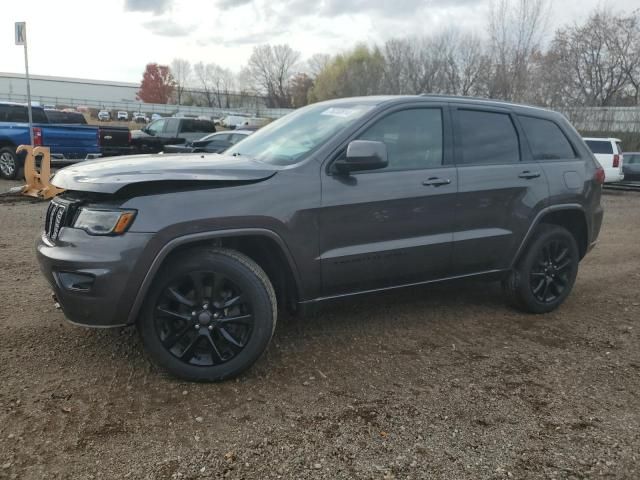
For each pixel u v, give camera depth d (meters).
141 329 3.35
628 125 28.91
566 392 3.50
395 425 3.07
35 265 5.96
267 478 2.60
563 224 5.25
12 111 15.34
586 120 29.30
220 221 3.32
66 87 96.88
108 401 3.21
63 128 14.36
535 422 3.14
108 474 2.59
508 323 4.70
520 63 27.86
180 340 3.43
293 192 3.56
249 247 3.74
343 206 3.72
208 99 109.25
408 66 39.94
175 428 2.97
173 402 3.23
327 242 3.71
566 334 4.49
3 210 9.33
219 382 3.48
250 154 4.17
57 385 3.36
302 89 99.88
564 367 3.86
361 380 3.58
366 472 2.66
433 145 4.24
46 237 3.54
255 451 2.80
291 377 3.59
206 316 3.41
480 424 3.10
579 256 5.32
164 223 3.20
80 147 14.82
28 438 2.82
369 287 4.00
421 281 4.25
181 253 3.38
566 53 34.06
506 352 4.09
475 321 4.71
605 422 3.16
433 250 4.15
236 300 3.46
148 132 18.89
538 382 3.62
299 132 4.17
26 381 3.39
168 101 107.25
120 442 2.83
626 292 5.71
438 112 4.32
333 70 68.50
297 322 4.57
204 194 3.32
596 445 2.93
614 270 6.68
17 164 14.02
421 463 2.74
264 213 3.44
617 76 35.31
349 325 4.53
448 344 4.20
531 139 4.82
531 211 4.65
